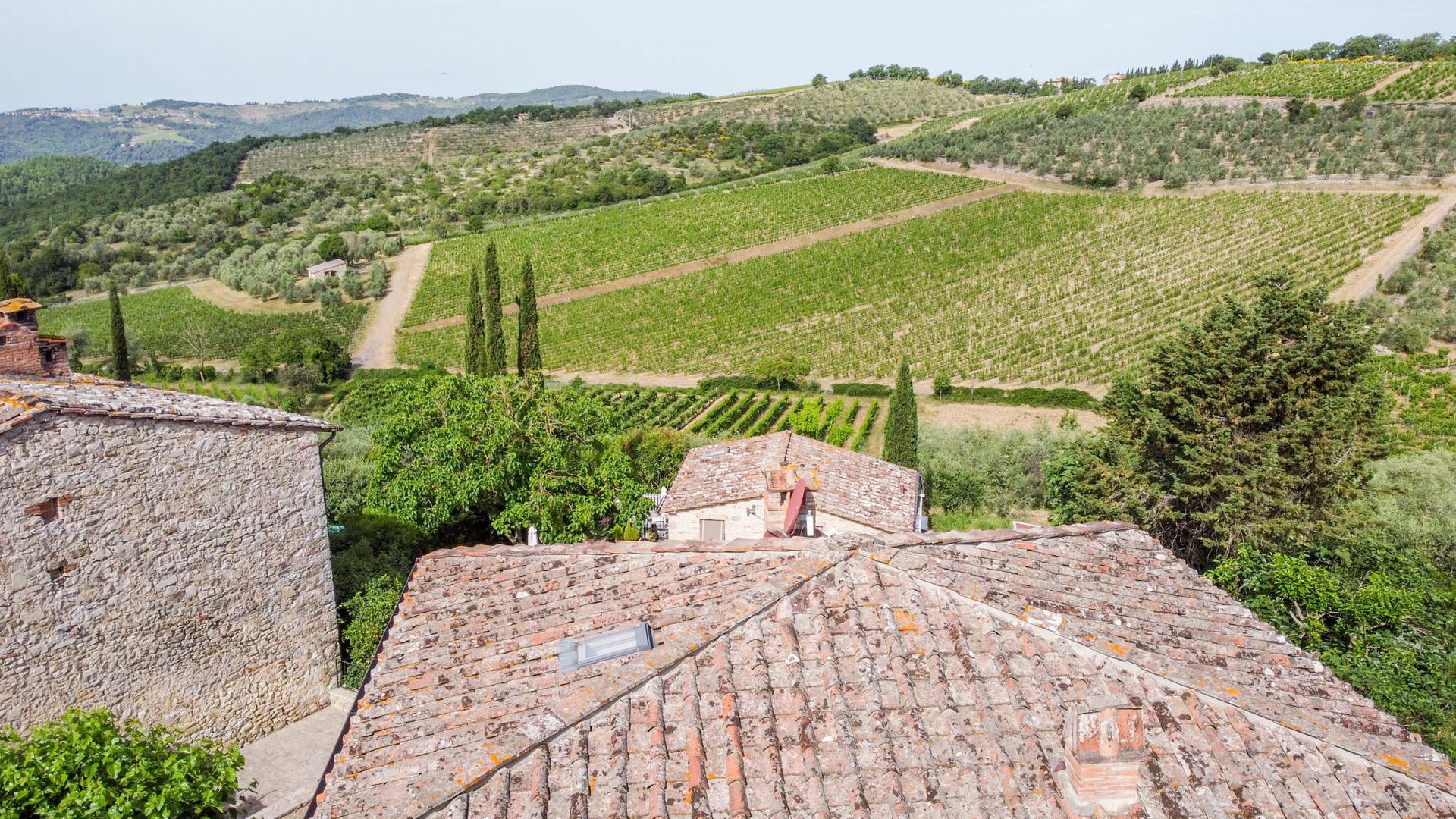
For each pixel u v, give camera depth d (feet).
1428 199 280.92
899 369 137.08
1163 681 26.09
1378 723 26.66
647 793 21.61
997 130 485.15
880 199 416.46
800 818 21.08
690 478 94.58
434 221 483.10
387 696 28.22
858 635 27.02
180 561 60.18
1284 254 261.03
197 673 61.82
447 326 333.83
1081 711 22.26
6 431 50.31
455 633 31.37
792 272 341.82
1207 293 245.86
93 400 57.11
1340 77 432.66
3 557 51.01
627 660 25.75
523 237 425.69
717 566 33.01
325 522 70.38
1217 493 91.66
